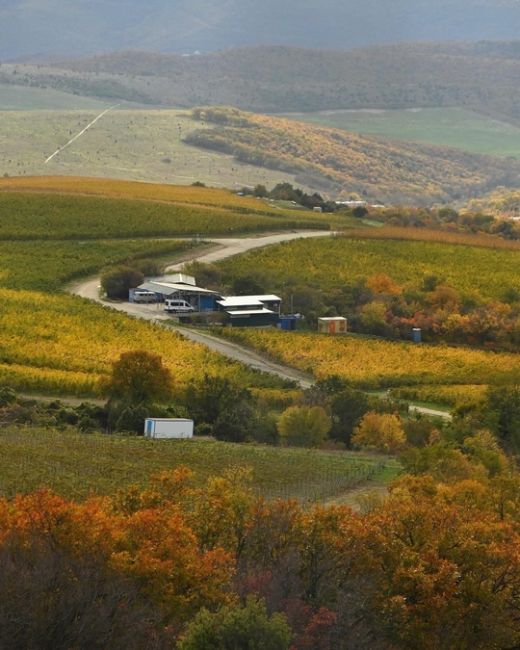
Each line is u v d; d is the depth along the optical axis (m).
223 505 108.19
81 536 96.56
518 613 105.69
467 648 102.81
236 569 100.31
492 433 198.75
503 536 110.88
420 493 126.94
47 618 87.06
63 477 140.00
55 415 195.12
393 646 99.62
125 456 158.00
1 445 155.25
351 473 162.00
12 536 94.62
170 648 89.50
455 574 103.12
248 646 83.31
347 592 101.38
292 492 147.50
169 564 94.88
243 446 179.50
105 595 91.06
